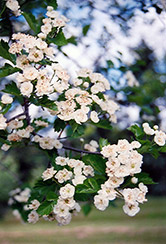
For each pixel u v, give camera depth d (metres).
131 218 3.38
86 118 0.66
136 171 0.62
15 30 0.88
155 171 4.18
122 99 1.10
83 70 0.76
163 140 0.67
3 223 3.32
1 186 3.28
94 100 0.70
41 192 0.68
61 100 0.70
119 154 0.65
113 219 3.37
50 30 0.69
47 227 3.04
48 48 0.67
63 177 0.66
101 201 0.61
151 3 0.97
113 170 0.62
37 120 0.84
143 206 4.09
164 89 1.24
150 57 1.21
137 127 0.69
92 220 3.36
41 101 0.65
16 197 1.10
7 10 0.75
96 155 0.67
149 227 2.86
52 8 0.73
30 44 0.66
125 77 1.08
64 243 2.37
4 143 0.76
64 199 0.63
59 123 0.72
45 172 0.67
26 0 0.83
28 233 2.77
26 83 0.65
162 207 3.93
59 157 0.68
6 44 0.68
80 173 0.66
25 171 2.96
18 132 0.75
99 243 2.33
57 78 0.68
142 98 1.11
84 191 0.62
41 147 0.76
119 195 0.63
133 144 0.65
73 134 0.71
